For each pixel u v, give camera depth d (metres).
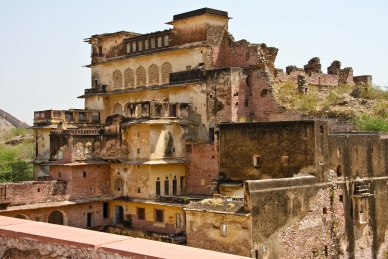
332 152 33.19
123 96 59.03
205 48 51.03
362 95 54.19
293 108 48.94
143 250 8.59
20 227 10.84
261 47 51.56
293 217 28.72
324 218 31.70
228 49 52.59
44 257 9.90
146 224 44.59
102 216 47.19
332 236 32.22
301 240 29.30
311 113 48.53
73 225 44.62
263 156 34.31
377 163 37.94
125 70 59.44
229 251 26.42
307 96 51.69
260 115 49.00
